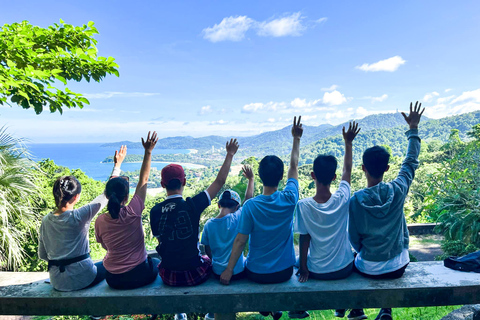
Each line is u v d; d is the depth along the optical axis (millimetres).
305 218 2697
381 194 2621
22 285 2967
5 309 2768
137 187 2807
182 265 2701
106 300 2695
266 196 2637
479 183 9156
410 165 2779
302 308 2631
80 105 4555
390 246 2650
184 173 2793
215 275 2922
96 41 5258
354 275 2857
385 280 2736
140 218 2754
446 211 9570
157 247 2738
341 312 2848
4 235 6582
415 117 2896
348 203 2713
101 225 2654
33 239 8758
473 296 2625
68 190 2703
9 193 6715
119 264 2715
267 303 2637
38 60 4469
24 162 7062
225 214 2904
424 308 4746
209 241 2906
